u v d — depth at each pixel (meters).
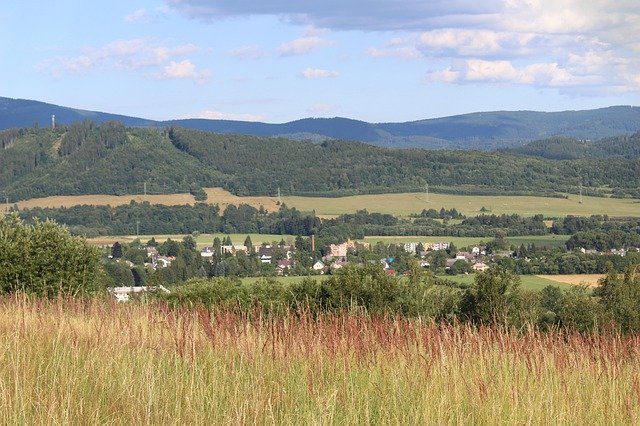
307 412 8.53
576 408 9.17
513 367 10.23
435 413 8.74
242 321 11.30
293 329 10.94
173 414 8.59
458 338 10.80
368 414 8.48
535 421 8.74
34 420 8.12
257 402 8.61
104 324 12.13
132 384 9.31
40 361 10.06
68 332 11.91
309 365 9.92
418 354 9.91
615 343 11.32
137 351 10.80
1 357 10.03
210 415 8.59
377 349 10.37
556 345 11.17
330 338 10.59
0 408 8.28
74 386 9.12
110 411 8.81
